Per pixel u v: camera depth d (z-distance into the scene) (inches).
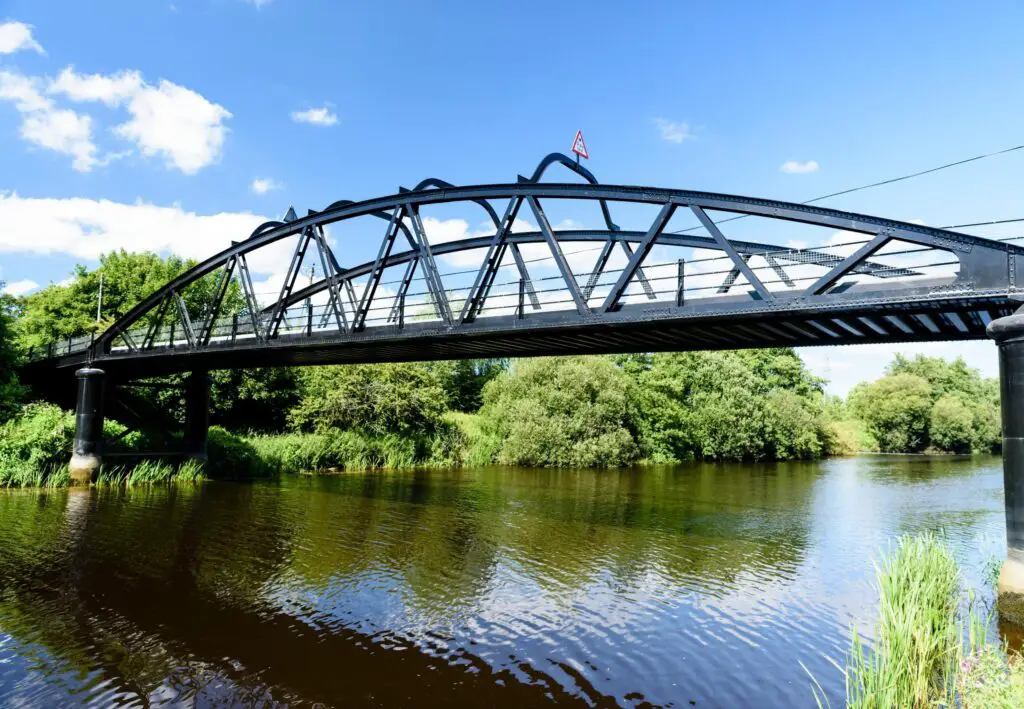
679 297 539.5
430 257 698.2
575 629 445.1
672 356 2207.2
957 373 3710.6
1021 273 410.3
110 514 816.9
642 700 345.1
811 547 697.0
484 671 378.6
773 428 2246.6
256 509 886.4
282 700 341.1
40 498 919.7
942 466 1942.7
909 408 3125.0
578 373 1851.6
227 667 379.9
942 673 343.0
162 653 398.0
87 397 1062.4
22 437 1041.5
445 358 871.1
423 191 702.5
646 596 518.0
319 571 579.2
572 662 391.9
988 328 434.9
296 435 1512.1
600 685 362.3
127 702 336.5
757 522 850.8
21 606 474.3
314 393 1632.6
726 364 2258.9
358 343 753.0
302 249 847.7
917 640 330.6
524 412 1791.3
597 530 781.9
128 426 1242.0
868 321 526.3
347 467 1485.0
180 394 1488.7
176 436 1296.8
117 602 487.8
